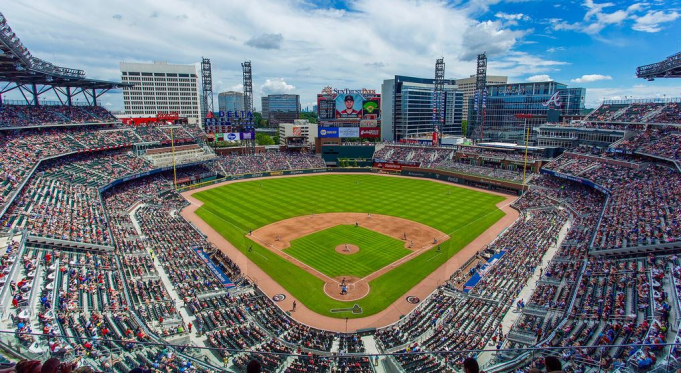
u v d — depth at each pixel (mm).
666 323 30750
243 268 58500
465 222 80875
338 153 146875
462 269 57594
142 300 42625
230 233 74312
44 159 78562
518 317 40250
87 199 74688
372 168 142750
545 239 63062
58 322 32969
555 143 115688
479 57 147250
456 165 127062
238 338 37688
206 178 122062
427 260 61250
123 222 71938
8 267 37500
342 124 146375
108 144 102188
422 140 156500
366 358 33062
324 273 56969
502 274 51688
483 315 41625
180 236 67375
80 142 96375
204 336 38094
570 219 74750
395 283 53844
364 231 75062
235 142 156000
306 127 194875
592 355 21094
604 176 85625
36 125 89375
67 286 40094
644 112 99875
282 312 46219
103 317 35812
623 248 49781
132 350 25484
